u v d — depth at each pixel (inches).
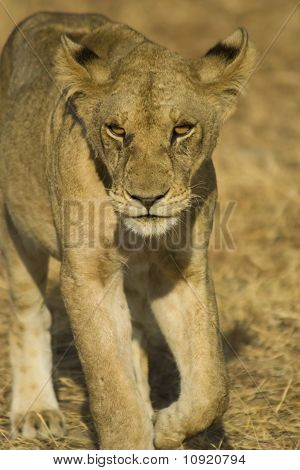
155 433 290.2
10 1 891.4
